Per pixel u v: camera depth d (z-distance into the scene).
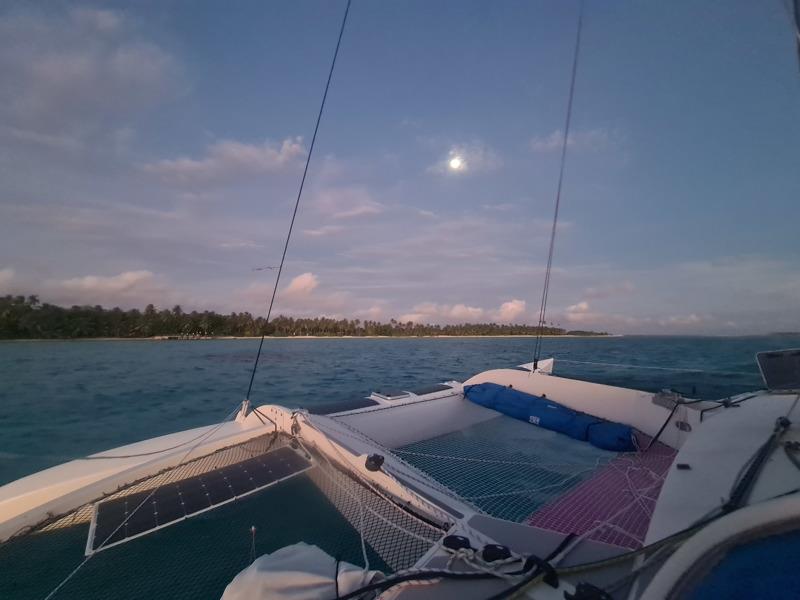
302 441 3.33
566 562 1.52
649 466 3.50
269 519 2.32
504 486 3.21
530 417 4.84
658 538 1.42
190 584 1.84
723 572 0.87
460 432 4.56
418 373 15.91
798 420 2.20
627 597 1.14
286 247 3.46
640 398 4.20
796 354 2.92
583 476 3.38
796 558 0.85
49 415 9.41
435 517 2.13
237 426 3.64
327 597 1.26
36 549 2.11
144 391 12.31
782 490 1.47
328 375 15.28
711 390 7.22
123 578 1.88
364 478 2.68
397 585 1.34
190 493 2.56
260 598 1.22
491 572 1.40
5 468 6.15
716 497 1.53
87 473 2.67
